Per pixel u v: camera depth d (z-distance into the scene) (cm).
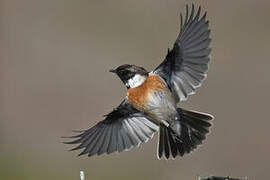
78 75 1734
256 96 1627
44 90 1720
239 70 1692
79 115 1659
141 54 1759
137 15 1839
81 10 1892
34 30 1852
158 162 1532
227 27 1789
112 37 1816
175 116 880
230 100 1617
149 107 880
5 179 1558
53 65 1766
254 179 1485
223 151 1527
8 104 1700
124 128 938
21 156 1606
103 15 1866
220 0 1819
